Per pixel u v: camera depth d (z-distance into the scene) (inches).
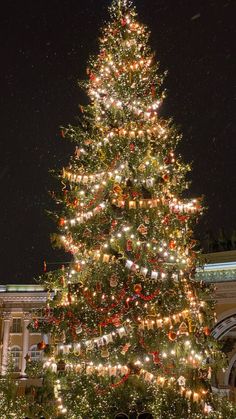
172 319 505.7
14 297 1310.3
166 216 549.6
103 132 589.3
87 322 521.7
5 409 576.7
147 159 549.6
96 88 619.8
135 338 509.0
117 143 558.6
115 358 508.1
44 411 538.3
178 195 618.8
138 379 523.2
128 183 543.2
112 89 597.6
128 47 612.7
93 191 558.9
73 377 536.4
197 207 581.3
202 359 528.4
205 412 540.4
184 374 514.6
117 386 525.0
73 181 577.6
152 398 530.3
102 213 549.6
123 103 592.7
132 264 506.9
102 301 522.3
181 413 524.4
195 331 533.6
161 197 549.0
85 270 548.4
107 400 524.4
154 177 553.9
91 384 530.6
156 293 506.3
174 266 556.1
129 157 553.9
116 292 512.4
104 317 512.4
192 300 556.4
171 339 478.0
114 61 607.8
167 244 550.0
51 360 532.7
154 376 518.6
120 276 525.7
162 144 584.1
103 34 648.4
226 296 1114.7
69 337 527.2
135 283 509.4
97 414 518.3
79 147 597.0
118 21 636.1
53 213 588.1
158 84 632.4
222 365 546.6
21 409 577.0
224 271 1133.1
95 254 531.8
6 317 1296.8
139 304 516.1
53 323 537.6
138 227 526.0
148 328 490.6
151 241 539.8
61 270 577.0
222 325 1103.6
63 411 528.7
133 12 646.5
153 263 535.5
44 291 1312.7
